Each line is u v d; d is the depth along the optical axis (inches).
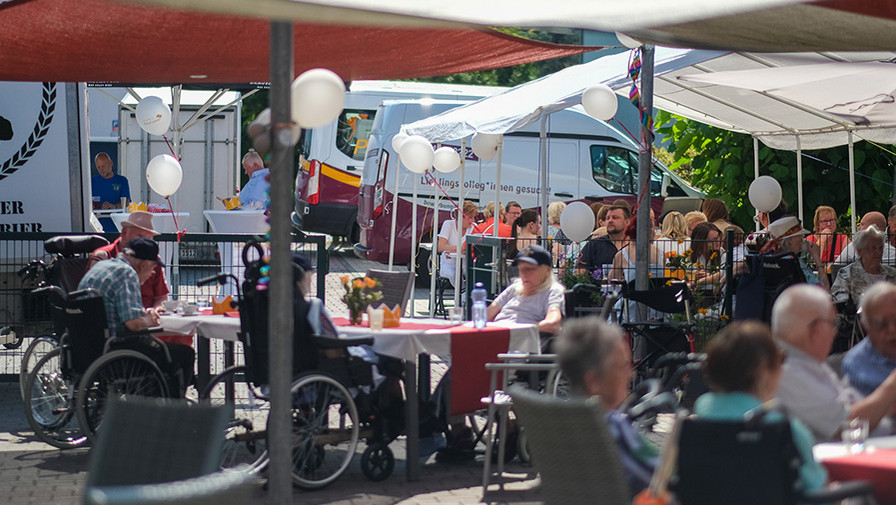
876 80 520.1
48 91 588.7
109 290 385.4
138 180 1045.8
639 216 462.0
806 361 226.5
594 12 251.0
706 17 237.1
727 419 177.5
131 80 519.2
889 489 185.5
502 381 358.3
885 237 558.9
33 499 322.7
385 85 1129.4
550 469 194.5
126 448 200.2
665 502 176.2
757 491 171.5
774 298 453.1
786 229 513.0
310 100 252.1
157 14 378.6
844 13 286.7
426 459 381.1
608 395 203.3
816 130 679.1
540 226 689.0
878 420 231.0
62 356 385.1
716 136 786.2
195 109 1043.3
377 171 952.9
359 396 351.6
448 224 759.1
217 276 347.6
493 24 259.4
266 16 238.5
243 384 501.7
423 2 242.8
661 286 475.8
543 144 594.9
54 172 590.6
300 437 337.4
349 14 243.9
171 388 393.7
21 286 504.4
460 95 1049.5
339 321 401.1
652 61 453.1
